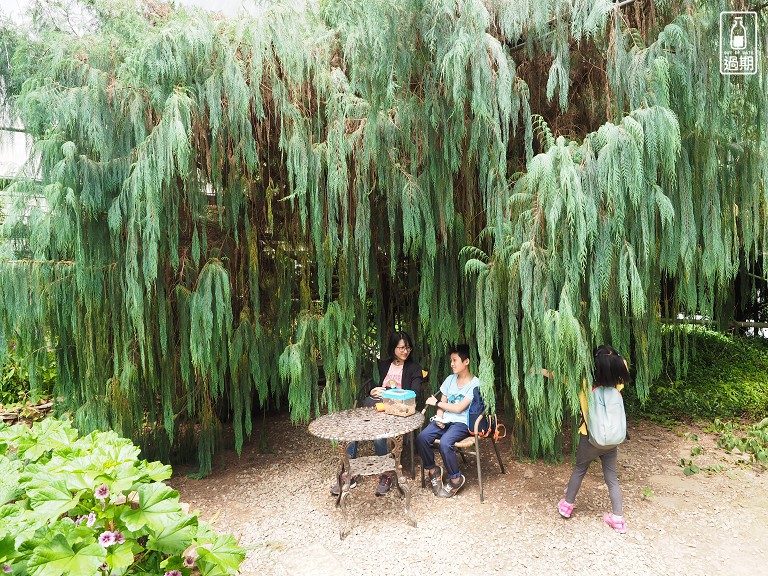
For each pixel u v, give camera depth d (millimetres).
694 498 3209
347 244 3369
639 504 3146
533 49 3008
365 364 4207
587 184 2484
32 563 1393
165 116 2697
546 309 2789
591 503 3176
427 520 3062
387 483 3457
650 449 4141
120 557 1499
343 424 3193
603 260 2598
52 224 2688
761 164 2947
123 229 3137
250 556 2732
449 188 3197
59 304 3109
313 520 3131
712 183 2924
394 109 3008
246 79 2922
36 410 5266
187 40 2684
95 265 3104
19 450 2246
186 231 3629
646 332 3377
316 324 3641
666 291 3715
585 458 2896
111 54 2961
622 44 2652
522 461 3918
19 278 2803
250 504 3400
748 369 6074
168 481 3830
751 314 7574
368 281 3906
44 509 1569
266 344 3895
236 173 3377
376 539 2865
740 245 3584
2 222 2873
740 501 3152
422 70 2809
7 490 1850
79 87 2777
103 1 3062
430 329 3932
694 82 2682
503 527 2926
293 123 3076
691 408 4965
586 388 2789
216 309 3336
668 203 2545
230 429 5004
